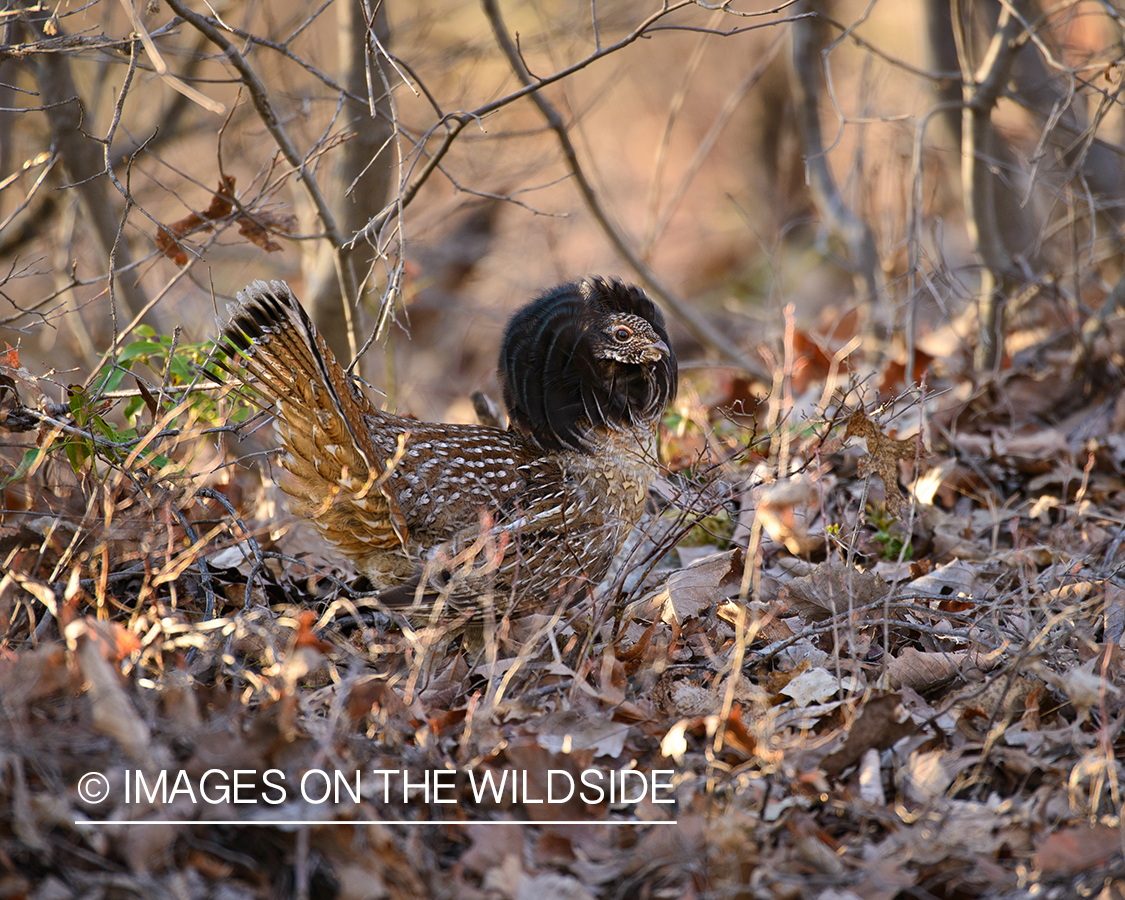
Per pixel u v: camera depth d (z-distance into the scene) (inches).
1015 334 543.8
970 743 250.5
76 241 583.8
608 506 331.3
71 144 439.2
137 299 471.5
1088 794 233.5
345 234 435.8
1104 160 581.9
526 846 222.5
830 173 632.4
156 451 323.9
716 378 643.5
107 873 198.4
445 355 859.4
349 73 427.5
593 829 228.2
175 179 674.2
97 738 218.1
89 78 603.8
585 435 328.5
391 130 435.5
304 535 370.0
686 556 385.1
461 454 318.7
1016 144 607.2
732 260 1093.1
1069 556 345.7
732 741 245.1
